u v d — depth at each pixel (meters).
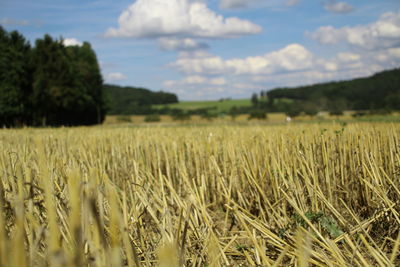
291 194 3.98
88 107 58.69
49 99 47.41
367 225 3.68
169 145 6.92
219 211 4.93
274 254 3.17
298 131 7.19
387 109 54.47
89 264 1.93
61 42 54.94
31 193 2.20
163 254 1.43
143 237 3.00
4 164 3.29
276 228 3.84
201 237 3.20
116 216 1.77
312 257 2.88
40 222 2.43
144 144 6.96
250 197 4.79
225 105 110.00
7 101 44.12
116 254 1.50
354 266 2.83
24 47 48.00
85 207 1.94
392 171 4.56
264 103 93.25
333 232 3.23
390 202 3.68
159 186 4.29
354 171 4.76
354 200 4.61
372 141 5.06
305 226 3.37
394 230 3.43
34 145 6.85
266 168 4.73
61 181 3.04
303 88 114.94
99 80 63.34
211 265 2.52
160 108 107.06
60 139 8.81
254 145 5.67
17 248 1.42
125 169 5.48
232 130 10.02
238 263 3.10
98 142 7.61
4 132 13.45
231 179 4.76
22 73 45.56
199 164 6.04
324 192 4.70
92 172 1.97
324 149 4.72
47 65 47.09
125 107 106.25
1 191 2.31
